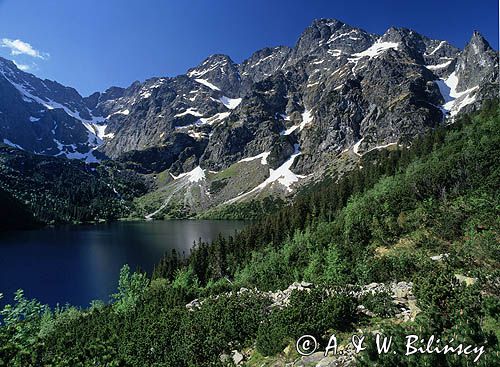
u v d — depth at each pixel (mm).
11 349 15766
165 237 189000
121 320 49812
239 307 31672
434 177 70750
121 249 152875
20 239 183000
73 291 94938
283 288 53750
